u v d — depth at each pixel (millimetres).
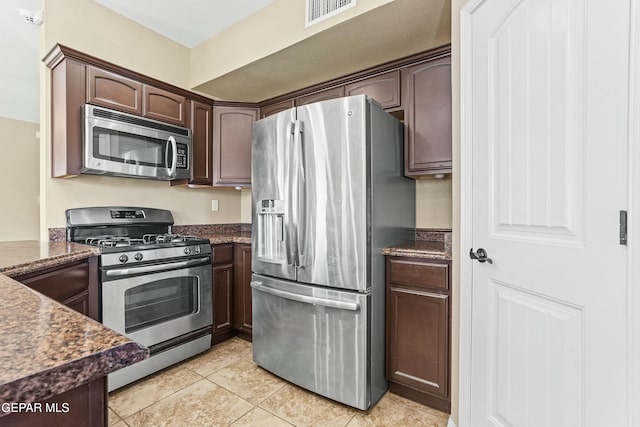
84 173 2076
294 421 1623
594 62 849
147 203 2625
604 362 826
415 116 2061
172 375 2068
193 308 2322
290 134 1896
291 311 1932
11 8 2164
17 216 4336
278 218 1998
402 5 1657
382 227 1834
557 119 960
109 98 2119
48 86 2076
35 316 599
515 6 1111
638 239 744
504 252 1174
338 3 1827
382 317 1833
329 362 1777
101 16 2242
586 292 871
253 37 2291
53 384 401
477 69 1313
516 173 1119
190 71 2793
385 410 1727
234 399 1807
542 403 1017
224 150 2842
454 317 1502
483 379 1288
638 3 744
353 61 2279
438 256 1670
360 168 1671
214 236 2820
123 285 1883
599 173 837
